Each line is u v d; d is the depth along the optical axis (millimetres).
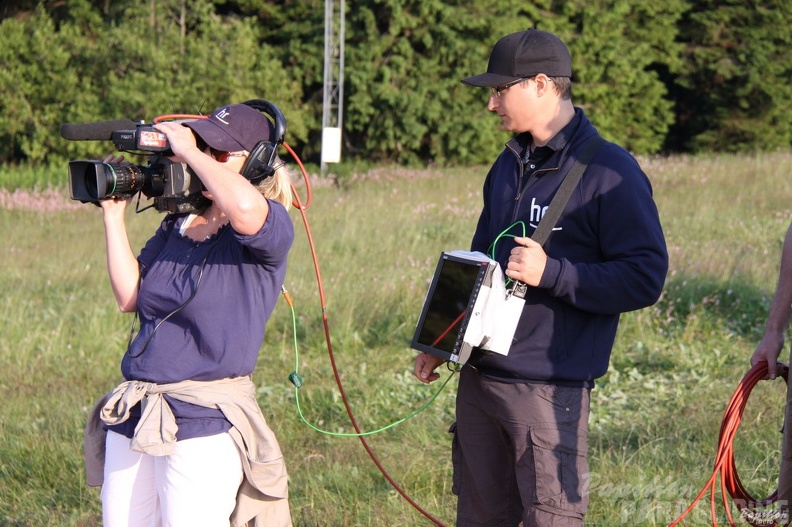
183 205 8414
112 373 21344
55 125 78750
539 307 9055
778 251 32000
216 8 91500
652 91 94375
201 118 8695
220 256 8336
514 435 9164
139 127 8055
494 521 9844
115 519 8547
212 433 8188
